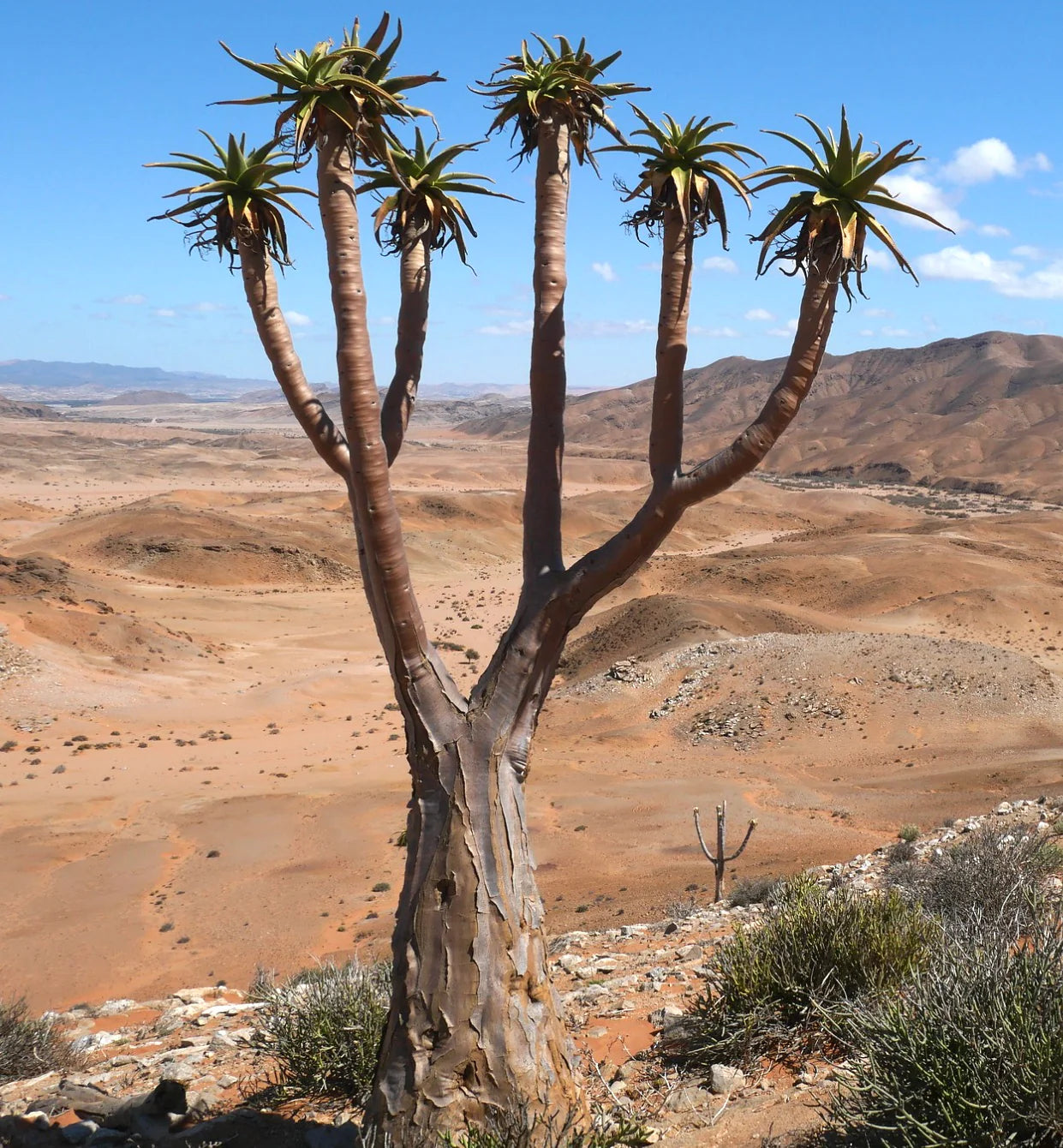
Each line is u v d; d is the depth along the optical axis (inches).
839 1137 181.2
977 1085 161.8
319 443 212.1
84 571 3649.1
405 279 232.7
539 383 223.9
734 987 244.2
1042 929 204.2
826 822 1296.8
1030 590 3681.1
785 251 197.8
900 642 2246.6
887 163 185.8
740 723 1953.7
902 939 239.3
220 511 5516.7
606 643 2854.3
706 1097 216.7
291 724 2298.2
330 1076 265.6
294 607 3826.3
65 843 1406.3
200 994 498.0
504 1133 189.0
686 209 201.8
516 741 213.5
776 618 3004.4
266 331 210.7
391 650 212.4
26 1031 355.6
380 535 203.9
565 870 1192.8
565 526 5605.3
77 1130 251.9
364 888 1175.0
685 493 204.7
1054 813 717.3
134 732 2133.4
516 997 201.8
